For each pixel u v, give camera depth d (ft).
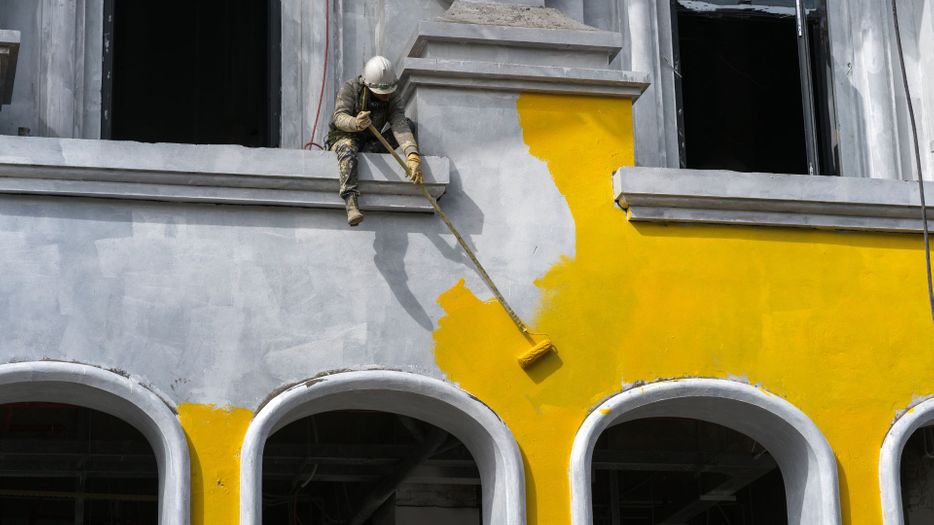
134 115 69.56
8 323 46.80
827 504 50.06
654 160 59.88
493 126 51.44
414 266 49.67
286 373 48.06
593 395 49.78
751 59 71.82
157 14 70.49
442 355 49.16
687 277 51.37
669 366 50.49
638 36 60.95
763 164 71.82
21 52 55.31
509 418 49.06
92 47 56.18
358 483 63.52
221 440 47.09
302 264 48.96
